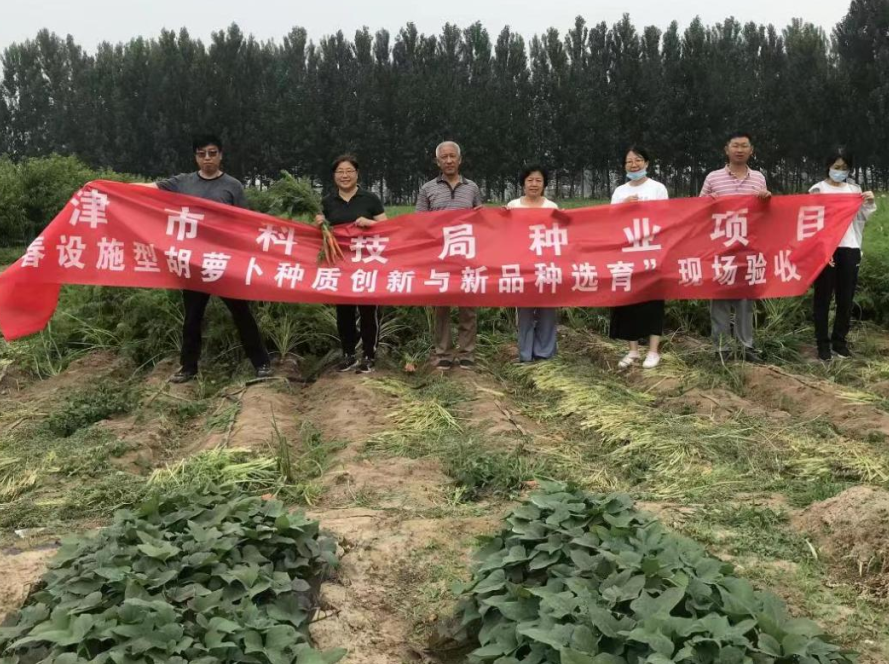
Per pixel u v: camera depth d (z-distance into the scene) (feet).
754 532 13.92
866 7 157.48
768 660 9.11
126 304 28.43
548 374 24.68
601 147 162.81
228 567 11.55
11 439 20.30
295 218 29.12
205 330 27.73
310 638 11.33
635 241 24.97
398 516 14.73
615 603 9.92
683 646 9.13
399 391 23.09
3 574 12.40
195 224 24.27
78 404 21.98
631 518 12.05
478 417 20.94
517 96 170.60
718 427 19.79
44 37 195.31
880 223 43.88
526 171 25.58
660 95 156.87
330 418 21.45
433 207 25.54
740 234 24.88
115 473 17.29
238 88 171.63
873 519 12.94
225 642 9.85
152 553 11.02
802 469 17.06
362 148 166.50
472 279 24.82
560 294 24.94
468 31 201.67
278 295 24.27
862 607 11.74
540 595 10.14
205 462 17.11
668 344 28.40
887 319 31.30
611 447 19.10
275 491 16.17
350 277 24.72
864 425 19.48
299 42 194.59
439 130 166.40
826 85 149.89
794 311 29.76
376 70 173.88
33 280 23.54
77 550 11.69
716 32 196.34
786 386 23.04
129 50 189.78
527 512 12.32
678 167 161.07
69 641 9.51
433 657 11.24
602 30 181.57
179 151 168.96
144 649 9.37
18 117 187.42
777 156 155.74
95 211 23.86
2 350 28.68
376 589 12.55
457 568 13.01
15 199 71.05
